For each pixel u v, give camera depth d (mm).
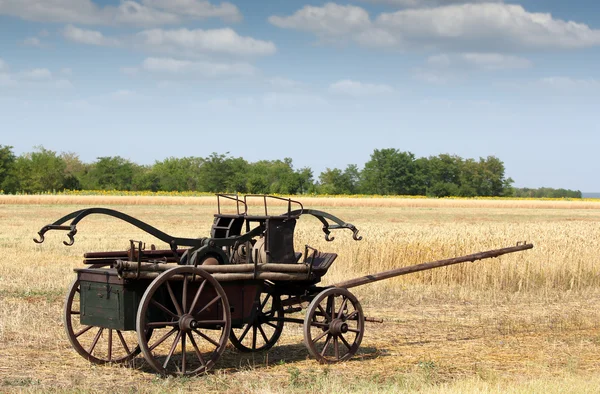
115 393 7699
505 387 8000
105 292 8469
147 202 79250
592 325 13164
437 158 157750
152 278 8320
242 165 148250
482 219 59531
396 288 17703
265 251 9461
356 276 19328
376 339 11562
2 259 21688
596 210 84312
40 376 8508
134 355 9578
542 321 13562
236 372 8938
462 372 9180
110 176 133750
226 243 9242
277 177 155125
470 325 13039
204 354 10086
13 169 121688
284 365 9469
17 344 10227
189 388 8031
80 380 8297
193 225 44500
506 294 17500
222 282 8891
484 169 155750
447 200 96125
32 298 14664
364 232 24906
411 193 154250
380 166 154500
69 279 17391
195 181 138000
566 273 19281
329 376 8711
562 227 30359
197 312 8703
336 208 77500
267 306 14461
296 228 30469
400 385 8297
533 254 19703
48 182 123312
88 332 11242
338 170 150500
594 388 7785
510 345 11125
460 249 20141
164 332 11508
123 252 9273
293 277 9508
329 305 9977
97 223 44594
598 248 20812
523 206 94812
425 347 10914
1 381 8180
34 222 43000
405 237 22578
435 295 16953
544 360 10023
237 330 11977
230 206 75000
